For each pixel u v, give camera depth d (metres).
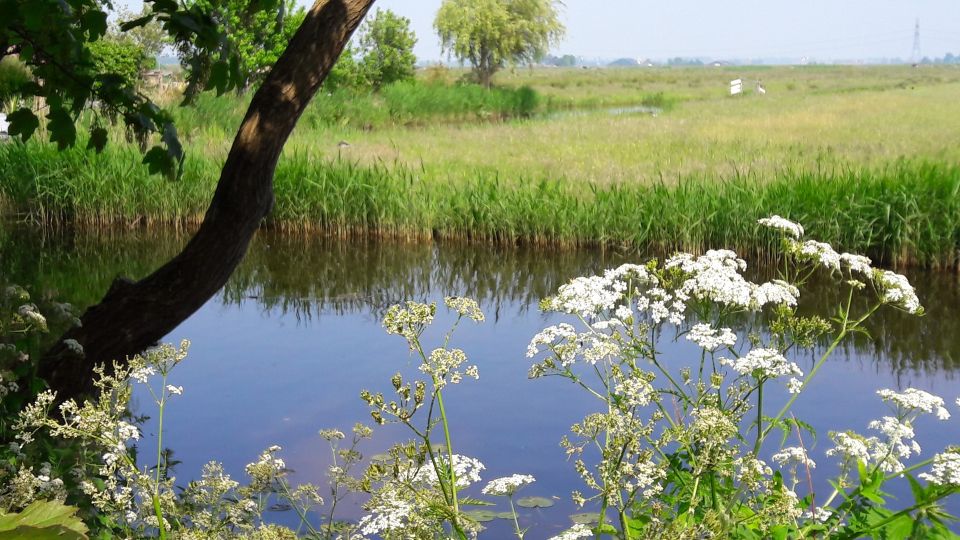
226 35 5.16
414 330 2.77
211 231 5.82
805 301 10.91
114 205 16.12
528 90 48.25
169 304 5.88
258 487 3.55
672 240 13.80
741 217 13.17
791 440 6.21
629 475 2.84
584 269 12.95
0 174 16.19
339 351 8.71
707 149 22.22
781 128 28.27
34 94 5.57
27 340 5.60
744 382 3.34
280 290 11.55
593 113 42.75
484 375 7.85
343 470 3.99
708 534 2.69
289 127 5.78
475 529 2.91
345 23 5.72
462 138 27.22
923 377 7.88
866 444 3.29
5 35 5.21
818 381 7.75
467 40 60.91
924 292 11.27
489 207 14.88
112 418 2.95
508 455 6.03
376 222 15.52
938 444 6.27
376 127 33.78
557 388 7.43
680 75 108.50
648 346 3.61
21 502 3.06
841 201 13.09
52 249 13.86
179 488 5.41
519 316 10.16
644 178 16.73
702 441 2.82
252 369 8.12
